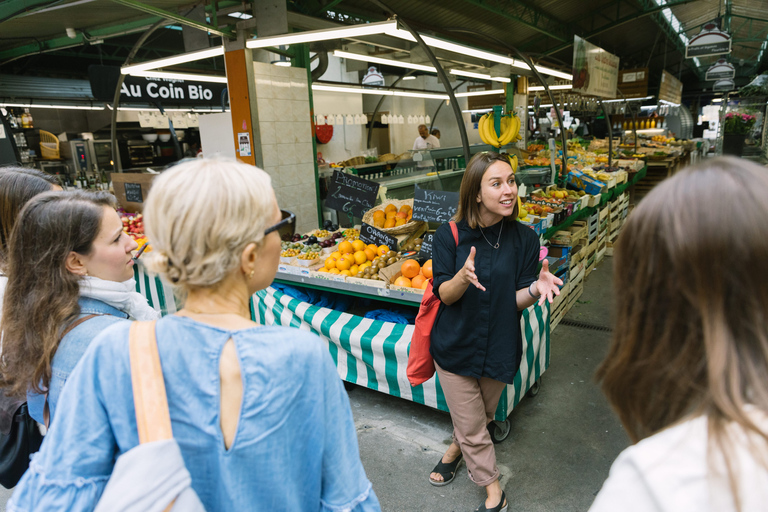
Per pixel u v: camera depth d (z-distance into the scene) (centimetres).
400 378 272
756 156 1552
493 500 205
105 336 76
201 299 78
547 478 233
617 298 59
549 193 454
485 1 682
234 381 73
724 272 47
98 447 74
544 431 270
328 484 85
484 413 203
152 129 1048
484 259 188
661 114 1880
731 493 43
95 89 549
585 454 249
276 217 82
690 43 1009
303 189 503
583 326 412
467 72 741
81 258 119
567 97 755
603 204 573
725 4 1205
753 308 46
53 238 114
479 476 204
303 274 313
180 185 72
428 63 654
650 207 53
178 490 67
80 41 601
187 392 72
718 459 45
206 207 71
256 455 73
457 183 578
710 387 47
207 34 457
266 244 80
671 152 1152
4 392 118
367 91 873
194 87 640
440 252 192
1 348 116
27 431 130
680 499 45
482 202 185
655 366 54
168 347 73
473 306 188
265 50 467
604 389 62
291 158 485
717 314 48
